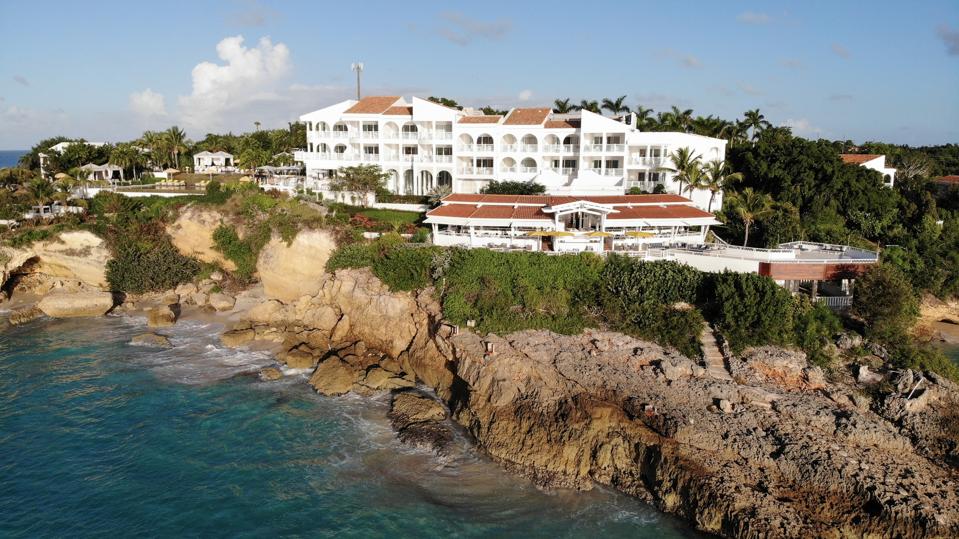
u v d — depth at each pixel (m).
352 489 31.06
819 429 32.19
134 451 34.06
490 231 53.44
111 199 66.69
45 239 60.28
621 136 69.38
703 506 28.31
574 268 45.38
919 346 40.19
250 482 31.47
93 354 47.34
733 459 30.48
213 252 61.81
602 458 31.97
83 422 37.09
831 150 71.06
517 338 39.94
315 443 34.97
